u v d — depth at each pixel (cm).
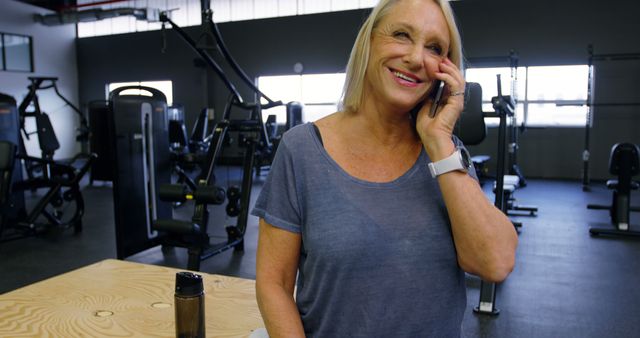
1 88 1024
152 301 115
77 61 1202
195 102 1088
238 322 105
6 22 1031
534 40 834
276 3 1014
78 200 466
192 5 1066
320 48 979
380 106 84
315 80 1009
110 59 1168
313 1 987
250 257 380
